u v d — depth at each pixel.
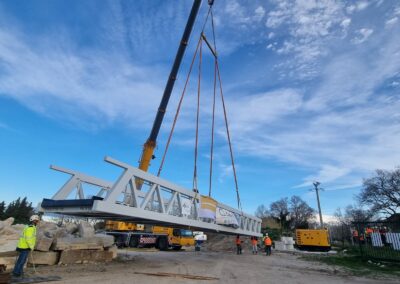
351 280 10.50
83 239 11.65
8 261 9.00
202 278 9.66
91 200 8.98
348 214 73.06
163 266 12.39
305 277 10.94
